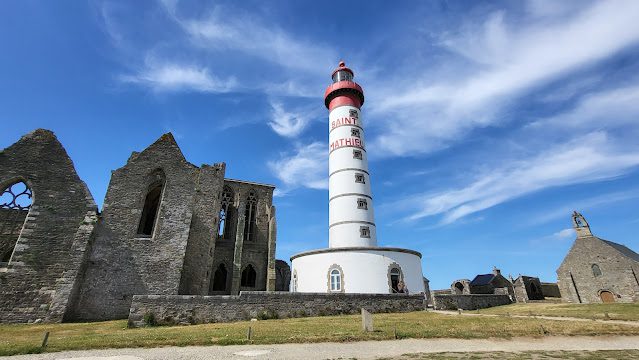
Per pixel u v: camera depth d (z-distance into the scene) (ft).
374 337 49.14
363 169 146.92
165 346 42.88
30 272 81.10
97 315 82.89
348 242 132.16
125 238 91.91
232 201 153.17
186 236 98.53
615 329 60.08
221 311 71.05
